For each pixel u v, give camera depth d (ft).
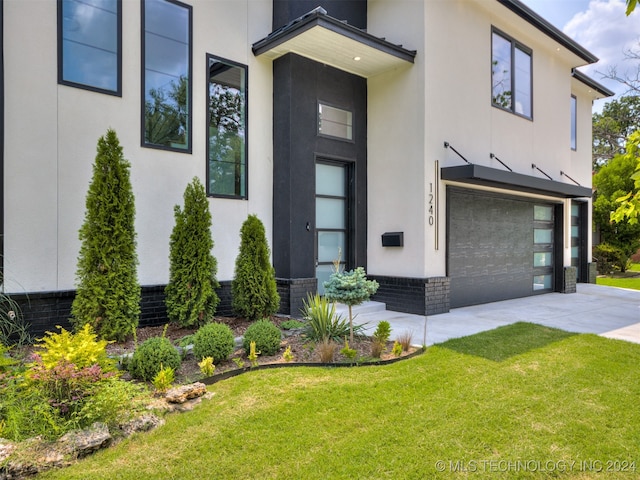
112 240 16.30
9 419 9.43
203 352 14.37
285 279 24.13
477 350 16.79
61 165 18.26
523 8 30.12
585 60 37.96
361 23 28.71
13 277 17.04
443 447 9.34
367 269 28.48
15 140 17.17
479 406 11.44
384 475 8.30
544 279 37.17
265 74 25.36
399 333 20.03
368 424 10.39
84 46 18.98
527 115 33.78
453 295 27.81
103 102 19.49
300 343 17.53
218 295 23.11
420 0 25.62
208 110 22.90
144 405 10.73
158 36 21.25
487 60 29.94
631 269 64.75
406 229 26.13
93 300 15.83
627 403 11.80
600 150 85.87
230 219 23.70
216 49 23.31
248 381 13.12
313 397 11.89
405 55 25.36
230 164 23.85
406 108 26.30
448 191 26.89
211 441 9.49
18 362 12.28
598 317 25.03
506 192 32.35
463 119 27.91
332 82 26.61
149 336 17.95
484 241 30.63
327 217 27.14
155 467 8.49
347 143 27.48
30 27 17.60
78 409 9.91
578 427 10.35
